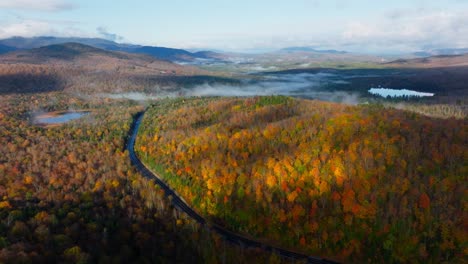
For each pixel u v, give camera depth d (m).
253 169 181.38
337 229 145.25
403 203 141.38
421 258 130.38
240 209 166.88
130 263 123.81
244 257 141.88
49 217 134.88
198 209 180.00
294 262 140.25
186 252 138.62
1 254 104.69
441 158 159.62
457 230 129.25
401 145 169.38
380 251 137.12
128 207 161.25
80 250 116.75
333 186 157.75
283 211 154.38
